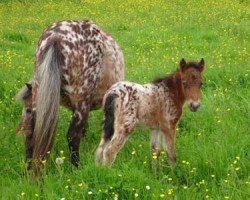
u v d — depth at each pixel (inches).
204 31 689.6
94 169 270.2
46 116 284.2
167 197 252.4
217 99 411.5
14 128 377.1
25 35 695.7
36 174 281.3
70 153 311.4
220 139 329.7
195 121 374.9
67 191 258.2
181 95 309.9
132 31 713.0
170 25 743.1
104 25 753.0
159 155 309.7
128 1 959.6
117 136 291.6
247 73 464.1
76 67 305.9
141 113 297.3
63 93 308.0
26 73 490.9
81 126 315.0
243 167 293.4
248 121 364.5
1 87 452.8
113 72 335.0
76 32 310.5
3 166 316.5
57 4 946.1
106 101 292.8
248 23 727.7
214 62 518.0
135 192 257.9
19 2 982.4
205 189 269.9
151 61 538.6
